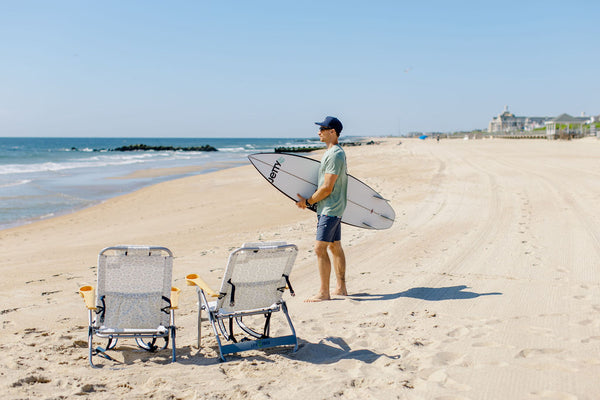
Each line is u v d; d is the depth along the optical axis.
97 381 3.49
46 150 81.12
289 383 3.41
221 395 3.21
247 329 4.52
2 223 13.12
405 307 5.13
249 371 3.66
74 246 9.89
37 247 9.95
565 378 3.28
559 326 4.32
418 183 17.45
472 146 48.41
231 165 36.91
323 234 5.34
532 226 9.55
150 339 4.49
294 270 7.05
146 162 42.25
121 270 3.87
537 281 5.94
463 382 3.28
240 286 4.08
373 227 7.24
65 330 4.76
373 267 7.12
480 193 14.59
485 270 6.61
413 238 9.01
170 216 13.44
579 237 8.39
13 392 3.25
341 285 5.75
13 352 4.10
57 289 6.43
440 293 5.61
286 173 6.71
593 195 13.26
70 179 25.36
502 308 4.95
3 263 8.35
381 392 3.19
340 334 4.43
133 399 3.19
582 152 32.97
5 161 43.81
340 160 5.17
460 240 8.64
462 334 4.25
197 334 4.62
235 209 13.88
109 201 17.16
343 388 3.27
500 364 3.55
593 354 3.65
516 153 33.12
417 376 3.42
